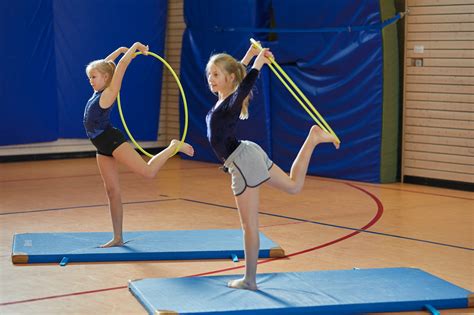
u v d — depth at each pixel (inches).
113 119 478.6
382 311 170.9
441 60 363.9
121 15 470.6
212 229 259.3
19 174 401.4
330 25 391.5
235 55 436.8
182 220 282.2
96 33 462.6
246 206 180.9
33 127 444.8
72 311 171.5
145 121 491.8
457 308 174.7
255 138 432.1
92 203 317.4
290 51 410.3
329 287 183.2
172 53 498.3
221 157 184.5
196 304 166.9
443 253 232.7
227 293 176.6
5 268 210.7
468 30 352.5
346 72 386.6
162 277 202.5
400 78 390.0
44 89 446.9
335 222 281.9
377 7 371.9
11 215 290.0
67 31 453.7
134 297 182.5
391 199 335.0
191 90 467.2
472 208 313.6
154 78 491.2
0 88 428.8
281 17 413.4
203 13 453.1
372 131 380.2
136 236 243.0
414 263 219.8
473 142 355.9
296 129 411.5
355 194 348.5
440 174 369.7
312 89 401.4
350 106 386.6
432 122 370.3
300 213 300.4
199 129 464.8
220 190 356.2
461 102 358.3
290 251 234.2
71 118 462.9
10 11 426.9
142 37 481.7
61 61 454.9
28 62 437.7
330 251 234.4
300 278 191.9
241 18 432.5
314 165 406.0
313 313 166.6
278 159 423.8
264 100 422.6
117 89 220.8
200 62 459.2
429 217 292.7
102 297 182.9
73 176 396.8
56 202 319.0
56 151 465.1
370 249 237.6
